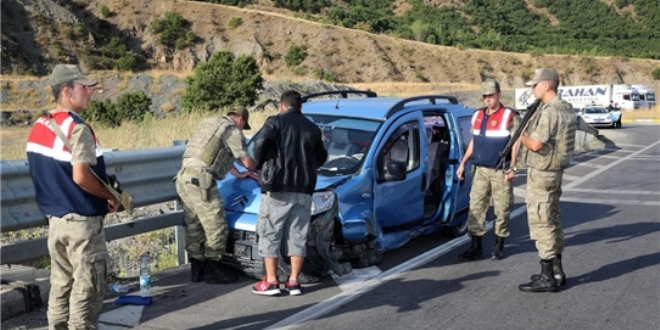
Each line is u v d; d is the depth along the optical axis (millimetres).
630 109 55812
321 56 85625
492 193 7551
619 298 6316
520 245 8453
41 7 75938
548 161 6277
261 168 6223
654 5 147750
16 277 6117
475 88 83188
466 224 9000
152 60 80438
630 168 16812
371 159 7309
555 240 6457
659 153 21375
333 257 6789
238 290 6551
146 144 13695
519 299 6301
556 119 6188
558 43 127438
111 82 54562
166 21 84875
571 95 57750
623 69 97688
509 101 75188
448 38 107750
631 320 5719
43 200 4551
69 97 4559
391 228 7637
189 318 5754
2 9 71750
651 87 95625
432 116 9031
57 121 4453
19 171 5848
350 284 6754
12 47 67062
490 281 6879
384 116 7734
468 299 6293
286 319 5730
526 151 6492
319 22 98188
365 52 88125
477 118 7582
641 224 9594
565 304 6152
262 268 6598
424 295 6410
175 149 7605
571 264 7547
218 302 6184
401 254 7980
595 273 7168
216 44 85062
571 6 150875
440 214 8461
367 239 7180
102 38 79500
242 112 6691
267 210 6230
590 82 94688
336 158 7434
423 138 8070
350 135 7633
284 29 89500
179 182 6535
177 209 7617
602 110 40938
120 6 86125
